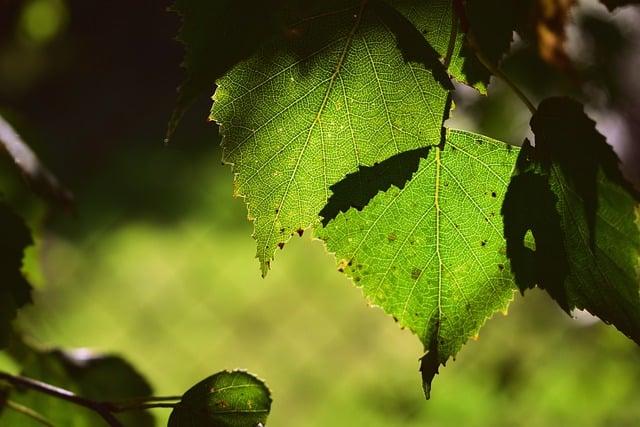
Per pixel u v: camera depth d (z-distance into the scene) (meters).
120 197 2.87
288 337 2.24
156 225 2.75
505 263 0.62
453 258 0.63
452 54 0.61
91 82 3.22
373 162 0.62
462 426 1.62
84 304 2.37
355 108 0.61
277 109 0.61
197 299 2.39
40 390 0.65
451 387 1.72
